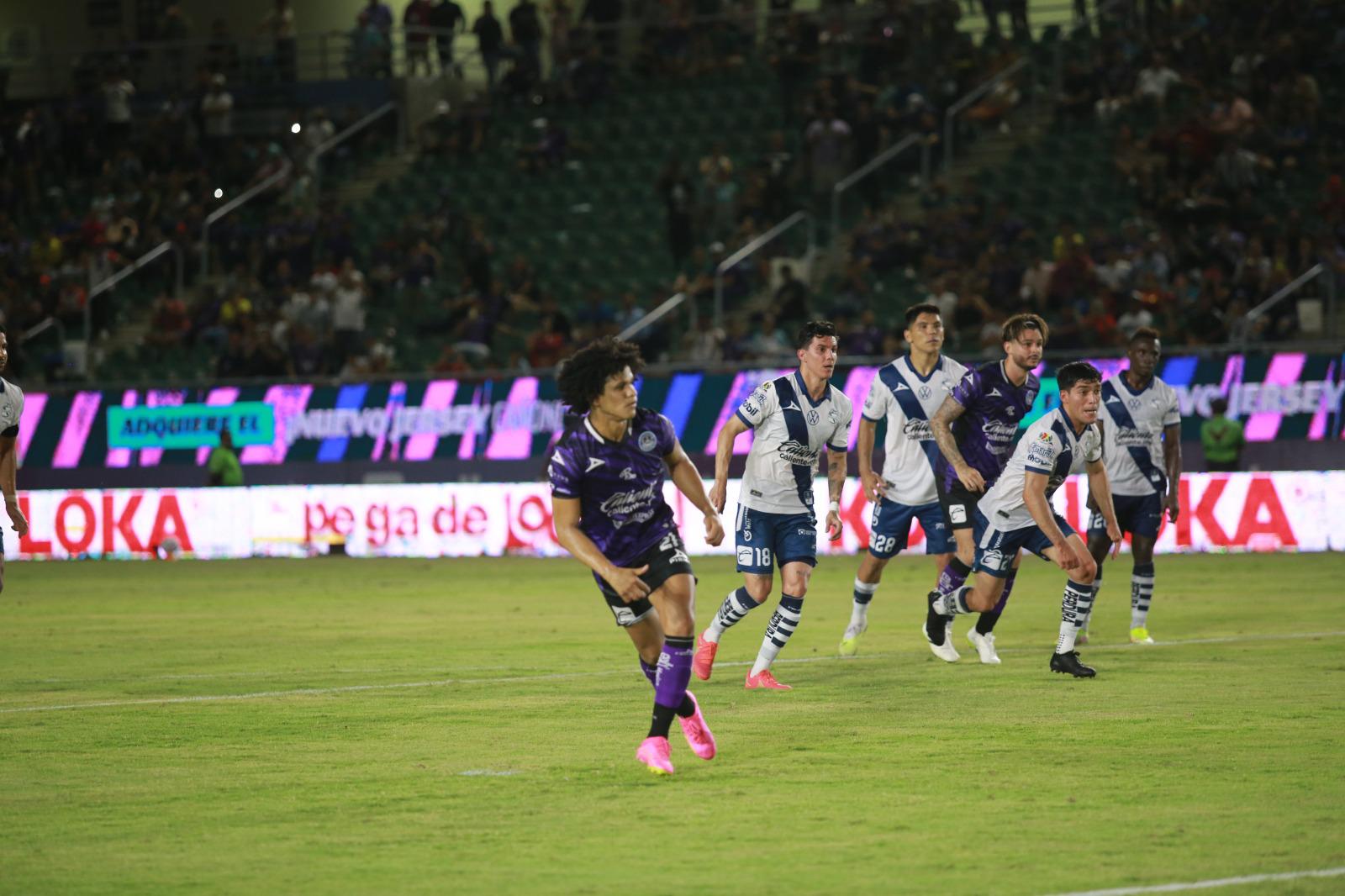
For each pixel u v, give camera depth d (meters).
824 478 79.75
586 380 23.95
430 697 33.16
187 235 112.81
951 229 93.81
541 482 84.00
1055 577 65.19
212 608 56.81
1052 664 35.16
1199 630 44.09
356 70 123.69
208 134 121.38
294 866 18.95
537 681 35.56
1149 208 92.62
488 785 23.62
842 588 61.09
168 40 130.88
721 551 82.50
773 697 32.41
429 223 108.50
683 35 119.75
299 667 39.00
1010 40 111.69
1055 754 25.39
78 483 94.25
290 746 27.33
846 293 90.31
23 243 115.19
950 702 31.16
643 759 24.16
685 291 96.00
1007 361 36.03
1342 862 18.38
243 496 86.69
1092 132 102.75
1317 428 74.06
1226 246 86.62
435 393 87.38
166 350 104.88
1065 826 20.41
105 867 18.97
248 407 91.25
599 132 116.50
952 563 36.94
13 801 22.88
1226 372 75.94
